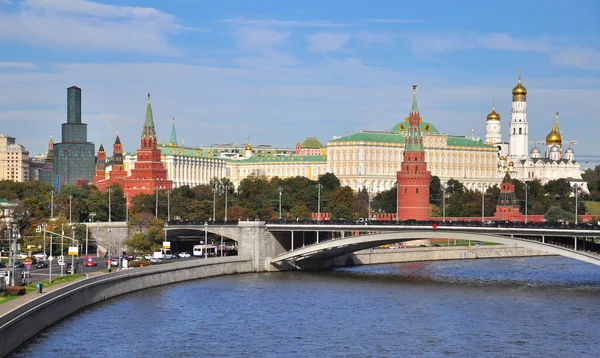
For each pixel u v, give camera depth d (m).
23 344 189.88
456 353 193.75
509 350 196.50
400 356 190.88
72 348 190.62
